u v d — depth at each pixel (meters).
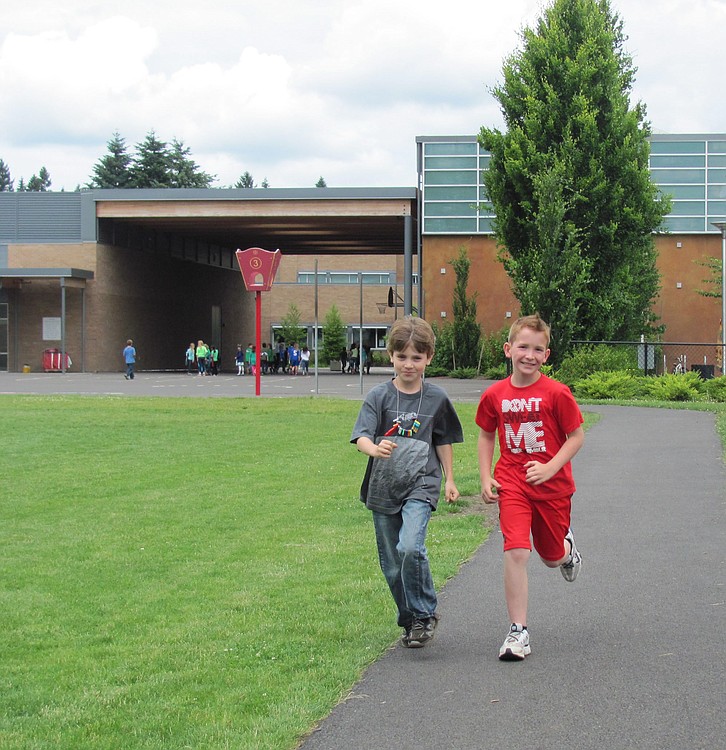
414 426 5.78
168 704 5.05
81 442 17.70
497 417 5.87
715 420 19.73
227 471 14.36
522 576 5.66
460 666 5.55
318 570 8.29
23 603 7.51
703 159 45.78
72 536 10.04
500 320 47.72
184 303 65.62
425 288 48.19
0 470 14.50
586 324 32.62
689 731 4.53
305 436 18.62
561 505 5.82
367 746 4.45
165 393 32.50
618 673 5.37
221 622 6.74
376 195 49.44
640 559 8.18
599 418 20.20
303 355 59.12
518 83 33.56
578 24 33.50
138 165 111.25
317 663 5.66
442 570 7.85
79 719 4.89
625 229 32.78
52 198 54.72
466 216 47.72
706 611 6.59
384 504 5.80
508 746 4.41
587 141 32.25
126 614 7.11
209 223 56.34
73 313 54.81
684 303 46.09
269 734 4.54
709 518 9.93
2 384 39.28
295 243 68.00
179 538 9.90
